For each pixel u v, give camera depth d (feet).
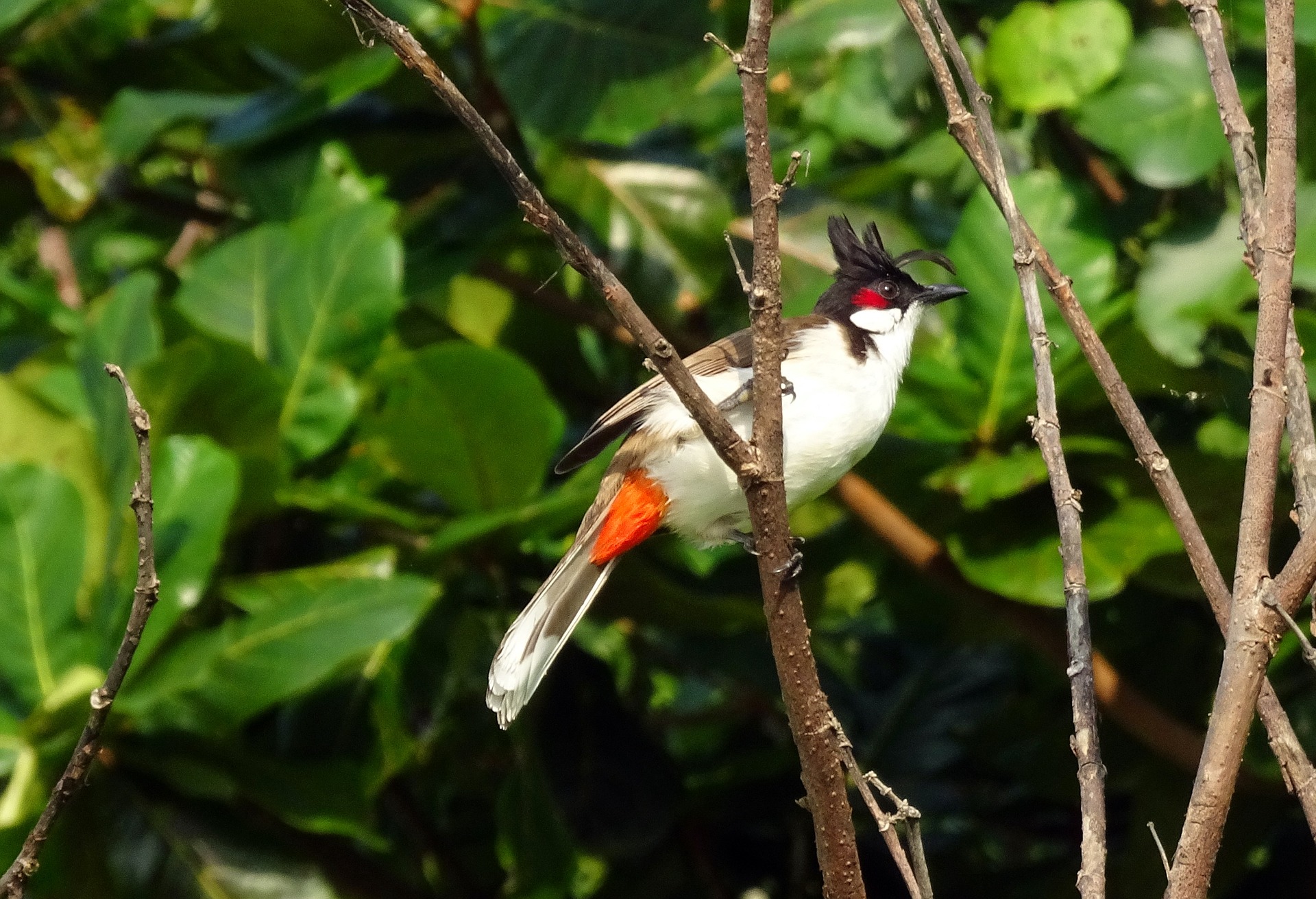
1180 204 27.43
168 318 25.18
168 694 21.38
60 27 30.32
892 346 25.50
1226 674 14.02
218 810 23.38
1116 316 23.95
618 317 15.79
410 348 31.71
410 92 28.45
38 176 30.55
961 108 17.24
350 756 24.54
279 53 27.99
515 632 22.80
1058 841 30.58
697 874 28.84
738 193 31.24
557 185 28.19
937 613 30.09
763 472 16.42
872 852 29.73
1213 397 25.02
